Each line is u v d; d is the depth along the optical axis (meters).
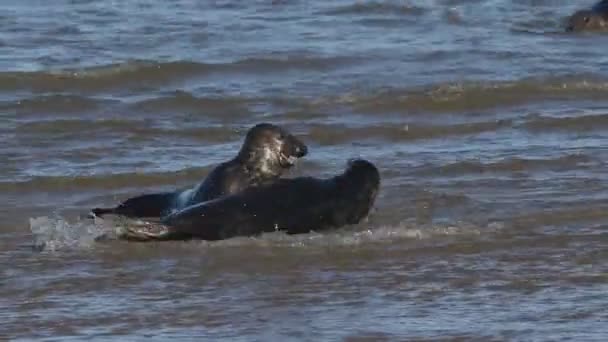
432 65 80.62
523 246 47.94
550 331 39.84
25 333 40.12
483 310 41.75
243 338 39.56
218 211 48.09
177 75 78.00
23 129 65.00
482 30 91.44
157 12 94.38
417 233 49.00
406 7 97.25
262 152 50.31
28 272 45.59
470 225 50.03
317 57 81.50
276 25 91.38
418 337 39.47
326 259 46.56
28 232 50.22
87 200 54.44
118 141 63.47
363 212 49.75
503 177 56.75
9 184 55.97
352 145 63.25
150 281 44.75
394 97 71.69
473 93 72.50
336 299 42.94
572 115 67.62
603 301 42.41
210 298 43.16
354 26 91.69
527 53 83.88
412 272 45.38
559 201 53.06
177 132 65.12
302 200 48.75
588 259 46.56
